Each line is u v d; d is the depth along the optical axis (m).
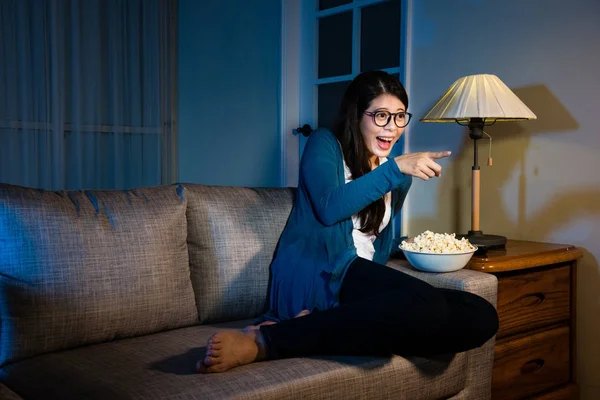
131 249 1.55
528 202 2.18
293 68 3.33
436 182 2.50
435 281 1.71
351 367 1.35
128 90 3.90
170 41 4.10
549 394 1.92
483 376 1.66
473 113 1.87
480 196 2.34
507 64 2.23
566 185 2.06
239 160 3.73
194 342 1.49
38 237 1.42
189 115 4.09
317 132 1.80
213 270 1.72
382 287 1.50
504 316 1.80
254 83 3.59
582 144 2.01
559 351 1.97
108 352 1.41
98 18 3.75
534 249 1.95
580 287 2.05
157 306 1.57
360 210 1.74
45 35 3.56
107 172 3.88
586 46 1.99
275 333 1.36
